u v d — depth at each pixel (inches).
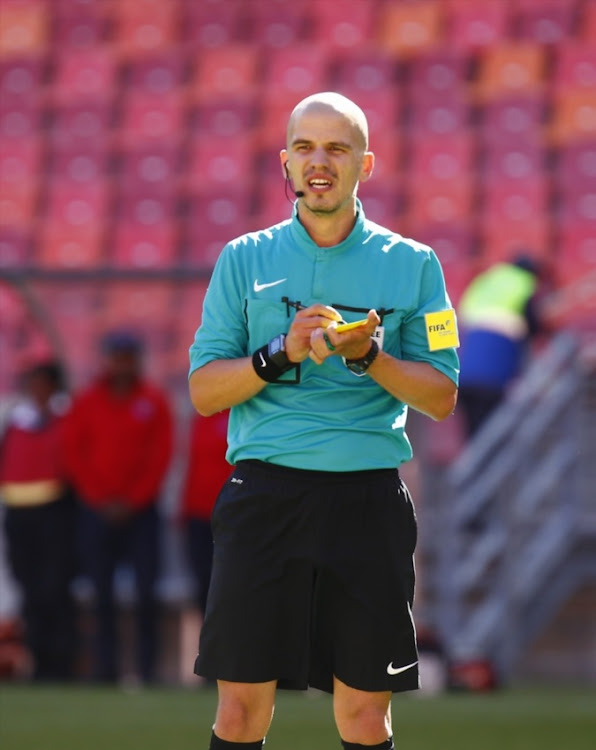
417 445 1509.6
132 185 2519.7
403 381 530.6
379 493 537.0
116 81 2711.6
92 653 1593.3
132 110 2642.7
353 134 534.0
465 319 1604.3
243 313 556.7
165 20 2800.2
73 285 1674.5
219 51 2701.8
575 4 2664.9
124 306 2106.3
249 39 2770.7
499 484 1519.4
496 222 2316.7
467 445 1528.1
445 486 1504.7
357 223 549.3
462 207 2356.1
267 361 525.7
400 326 553.6
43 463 1496.1
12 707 1207.6
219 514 542.9
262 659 531.2
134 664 1589.6
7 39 2805.1
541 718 1130.7
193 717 1135.6
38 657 1514.5
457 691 1390.3
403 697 1325.0
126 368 1448.1
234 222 2463.1
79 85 2716.5
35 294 1573.6
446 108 2518.5
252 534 534.3
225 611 533.6
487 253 2282.2
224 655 532.7
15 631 1549.0
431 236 2316.7
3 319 2225.6
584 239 2273.6
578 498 1568.7
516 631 1518.2
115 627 1466.5
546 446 1578.5
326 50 2657.5
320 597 535.2
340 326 510.6
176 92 2667.3
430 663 1467.8
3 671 1526.8
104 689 1392.7
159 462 1455.5
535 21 2667.3
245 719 537.3
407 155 2434.8
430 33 2696.9
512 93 2509.8
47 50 2780.5
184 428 1599.4
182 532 1590.8
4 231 2491.4
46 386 1514.5
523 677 1579.7
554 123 2471.7
